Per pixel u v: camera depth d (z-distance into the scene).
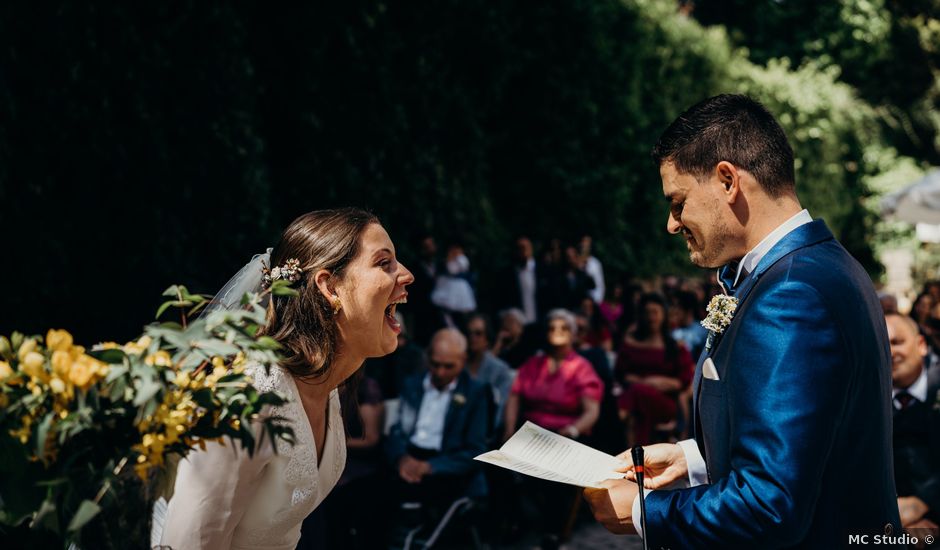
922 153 23.02
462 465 5.69
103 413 1.73
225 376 1.81
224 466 2.10
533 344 10.02
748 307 2.07
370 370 7.40
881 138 22.75
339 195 9.44
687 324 9.42
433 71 10.80
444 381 5.88
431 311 9.81
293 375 2.27
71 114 6.32
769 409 1.94
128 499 1.87
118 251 6.58
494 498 6.34
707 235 2.19
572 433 6.22
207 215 7.21
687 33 16.58
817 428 1.91
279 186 9.18
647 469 2.48
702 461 2.46
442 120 11.13
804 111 19.33
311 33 9.06
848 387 1.97
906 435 4.10
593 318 10.98
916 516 4.03
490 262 11.96
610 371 6.62
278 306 2.30
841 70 22.86
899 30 22.55
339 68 9.33
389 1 10.22
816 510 1.98
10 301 6.04
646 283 14.46
